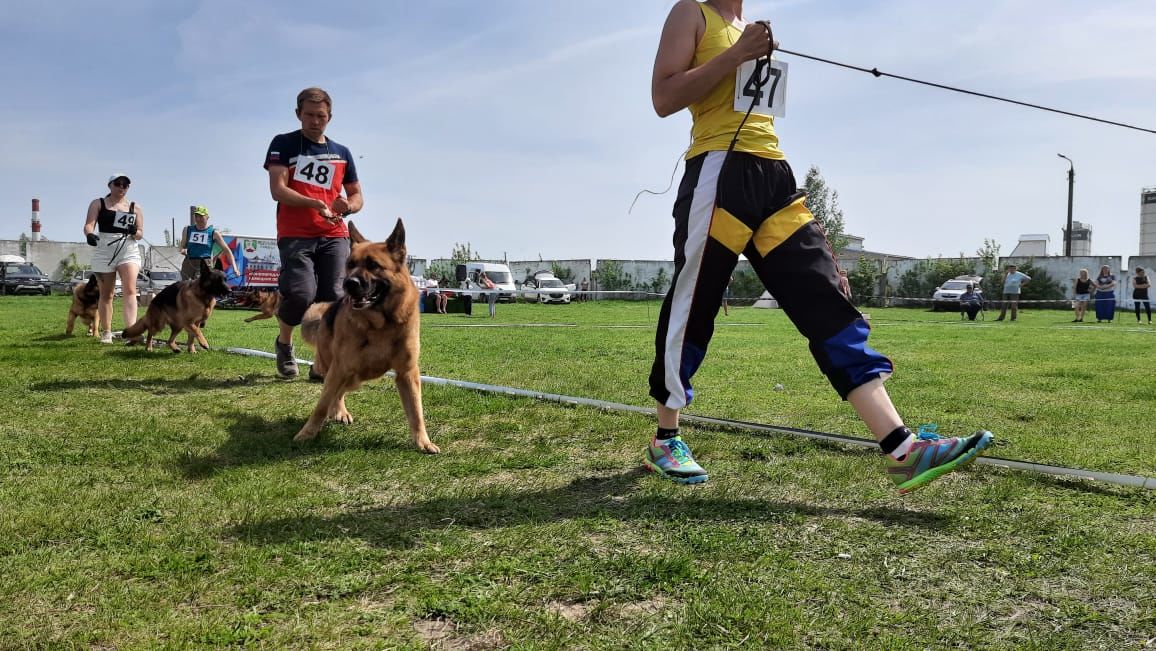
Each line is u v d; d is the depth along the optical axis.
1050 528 2.61
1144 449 3.83
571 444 3.94
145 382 5.91
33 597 2.00
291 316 6.07
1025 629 1.88
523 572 2.20
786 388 6.19
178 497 2.92
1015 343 11.63
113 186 9.26
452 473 3.36
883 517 2.74
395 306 3.88
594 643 1.78
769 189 3.07
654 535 2.53
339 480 3.24
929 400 5.54
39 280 37.69
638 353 9.28
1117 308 31.25
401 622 1.88
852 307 2.97
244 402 5.11
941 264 37.28
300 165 5.93
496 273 35.03
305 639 1.79
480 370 7.24
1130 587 2.12
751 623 1.88
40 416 4.45
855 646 1.77
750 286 36.91
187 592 2.04
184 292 8.55
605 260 40.53
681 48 3.10
